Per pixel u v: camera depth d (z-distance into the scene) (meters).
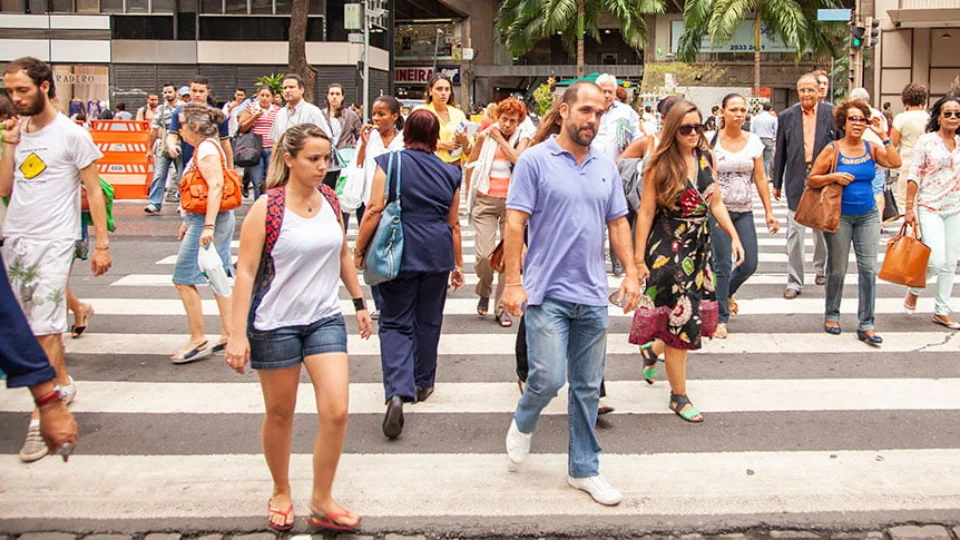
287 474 4.30
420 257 5.57
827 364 6.90
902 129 11.54
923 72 31.06
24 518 4.39
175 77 35.69
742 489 4.70
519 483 4.75
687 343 5.58
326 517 4.21
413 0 45.78
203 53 35.56
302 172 4.04
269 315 4.05
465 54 46.47
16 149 5.36
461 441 5.35
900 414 5.82
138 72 35.56
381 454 5.14
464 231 14.02
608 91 8.17
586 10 41.53
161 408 5.92
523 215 4.46
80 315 7.66
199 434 5.46
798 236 9.06
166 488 4.71
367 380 6.54
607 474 4.88
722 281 7.51
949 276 7.91
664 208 5.55
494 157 7.86
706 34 41.84
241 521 4.36
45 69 5.30
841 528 4.30
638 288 4.65
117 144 17.22
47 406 3.41
